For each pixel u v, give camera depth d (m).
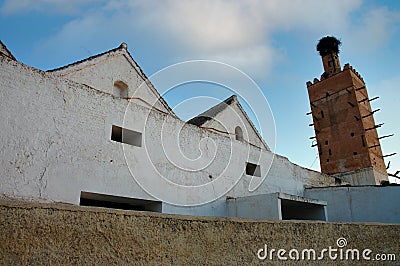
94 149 8.80
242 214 11.25
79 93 8.99
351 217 13.23
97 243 2.99
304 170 16.34
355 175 23.09
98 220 3.07
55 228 2.84
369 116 25.62
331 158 25.12
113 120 9.52
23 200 7.20
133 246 3.18
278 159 15.04
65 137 8.33
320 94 27.61
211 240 3.73
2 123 7.35
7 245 2.59
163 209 9.88
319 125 26.81
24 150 7.54
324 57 29.27
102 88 12.66
